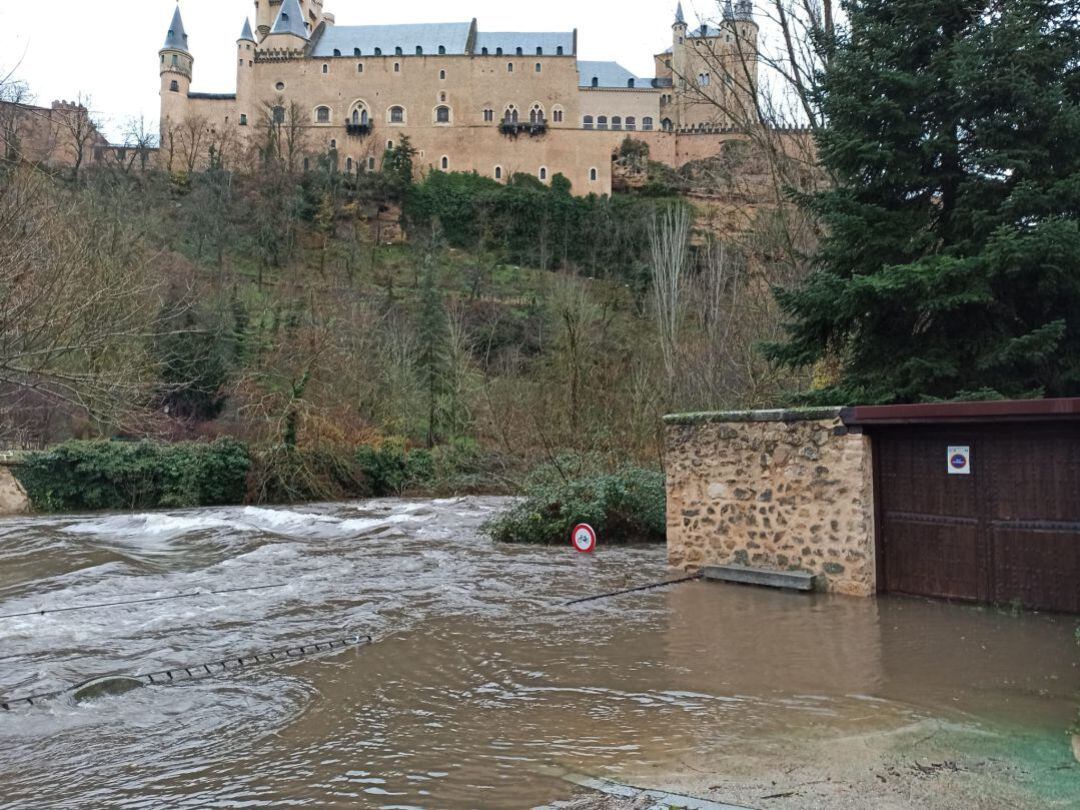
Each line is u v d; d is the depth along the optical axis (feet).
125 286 56.59
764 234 68.49
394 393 105.70
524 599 30.14
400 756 14.87
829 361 46.24
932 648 21.83
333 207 232.94
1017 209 34.45
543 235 240.53
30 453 71.56
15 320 44.37
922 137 38.32
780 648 22.29
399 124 284.61
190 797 13.30
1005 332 35.76
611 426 64.75
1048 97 34.22
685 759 14.34
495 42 287.07
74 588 33.91
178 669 21.38
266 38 290.35
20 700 18.81
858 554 28.91
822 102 40.88
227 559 42.57
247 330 115.44
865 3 40.32
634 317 122.83
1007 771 13.46
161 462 76.23
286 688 19.52
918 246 37.70
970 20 38.83
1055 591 25.22
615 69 297.94
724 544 33.50
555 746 15.19
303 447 83.20
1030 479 25.80
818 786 12.94
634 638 23.79
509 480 73.67
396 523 57.82
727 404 66.59
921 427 28.27
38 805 13.11
